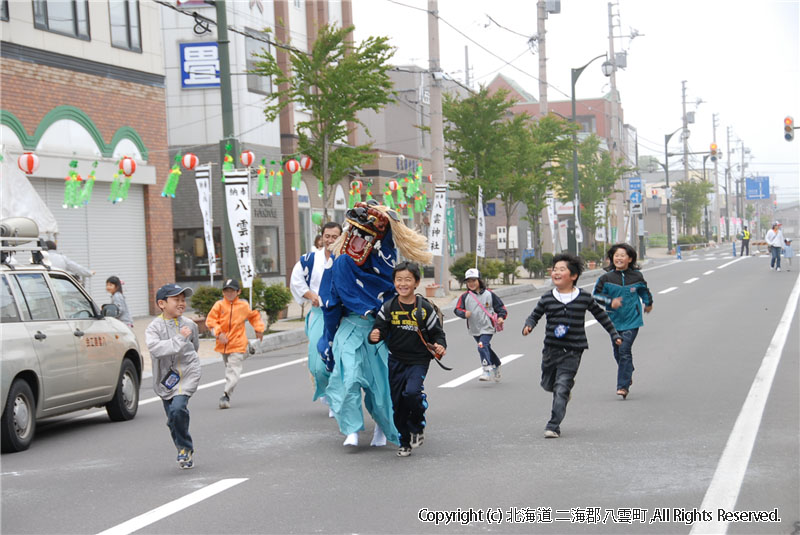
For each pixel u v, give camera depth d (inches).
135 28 975.6
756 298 982.4
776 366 505.0
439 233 1145.4
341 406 326.6
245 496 266.8
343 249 327.0
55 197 856.9
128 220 964.6
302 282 385.7
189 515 247.6
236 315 446.6
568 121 1641.2
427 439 345.1
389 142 1836.9
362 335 329.4
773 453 301.0
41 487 290.0
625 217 2508.6
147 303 988.6
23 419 358.3
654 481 269.4
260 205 1185.4
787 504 243.3
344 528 231.8
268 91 1215.6
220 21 742.5
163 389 309.0
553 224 1596.9
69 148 871.1
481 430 358.9
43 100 837.8
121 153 944.9
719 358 546.9
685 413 378.9
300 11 1307.8
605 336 698.8
